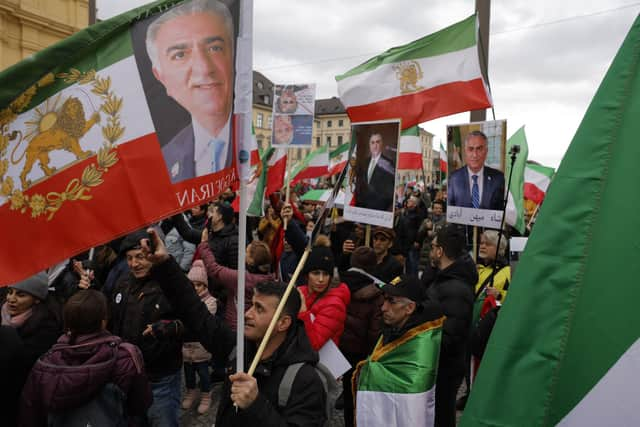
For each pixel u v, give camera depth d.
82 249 1.96
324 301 3.35
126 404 2.46
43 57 1.89
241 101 2.27
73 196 1.96
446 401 3.33
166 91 2.11
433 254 3.96
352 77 5.46
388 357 2.94
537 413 1.43
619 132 1.43
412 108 5.19
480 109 5.05
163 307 3.30
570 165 1.48
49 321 2.85
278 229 6.15
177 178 2.12
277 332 2.23
